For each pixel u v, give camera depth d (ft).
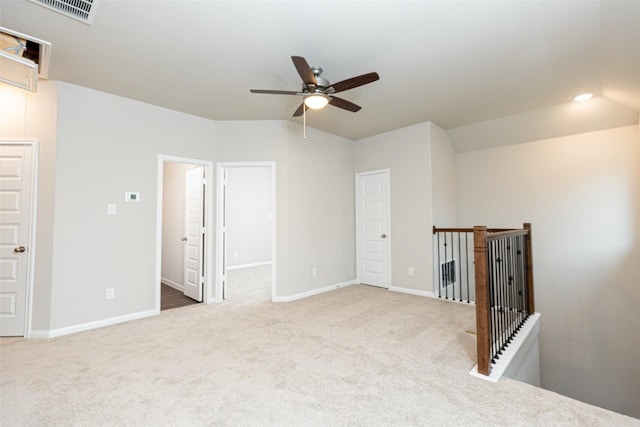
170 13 6.82
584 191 13.47
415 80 10.29
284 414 5.71
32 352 8.43
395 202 15.85
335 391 6.46
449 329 10.13
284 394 6.35
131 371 7.33
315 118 13.96
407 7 6.73
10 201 9.80
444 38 7.93
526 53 8.66
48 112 9.95
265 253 25.76
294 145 14.55
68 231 10.08
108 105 11.04
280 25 7.31
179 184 16.63
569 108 12.62
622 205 12.62
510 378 7.69
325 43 8.10
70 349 8.63
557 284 14.07
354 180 17.83
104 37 7.70
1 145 9.82
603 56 8.72
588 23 7.31
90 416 5.65
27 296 9.70
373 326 10.44
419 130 14.89
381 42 8.07
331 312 12.09
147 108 11.99
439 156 15.39
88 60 8.81
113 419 5.56
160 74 9.68
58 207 9.90
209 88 10.71
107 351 8.49
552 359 14.12
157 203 12.16
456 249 16.62
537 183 14.67
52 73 9.57
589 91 11.18
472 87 10.85
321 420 5.54
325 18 7.07
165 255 18.01
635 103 11.19
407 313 11.88
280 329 10.19
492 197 15.96
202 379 6.95
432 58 8.91
